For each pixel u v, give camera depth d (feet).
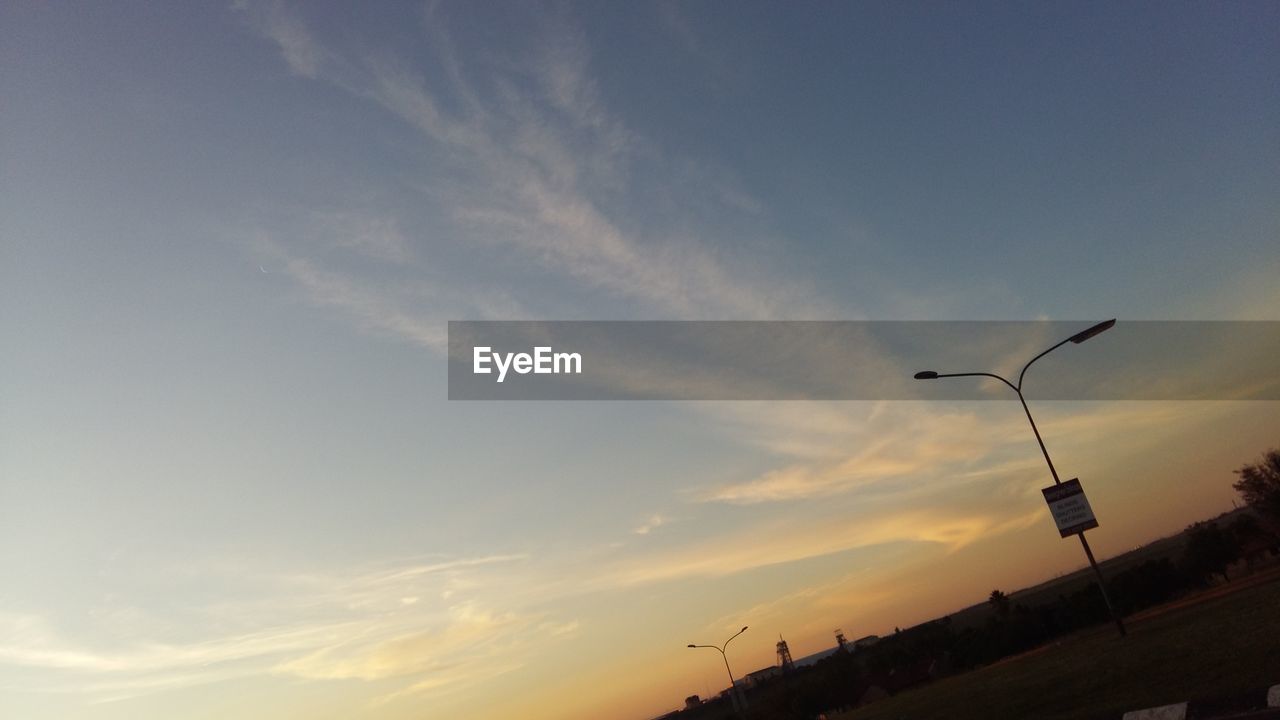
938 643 309.01
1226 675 38.96
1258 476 151.64
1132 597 215.31
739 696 207.10
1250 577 149.48
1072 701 49.73
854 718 126.11
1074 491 73.15
